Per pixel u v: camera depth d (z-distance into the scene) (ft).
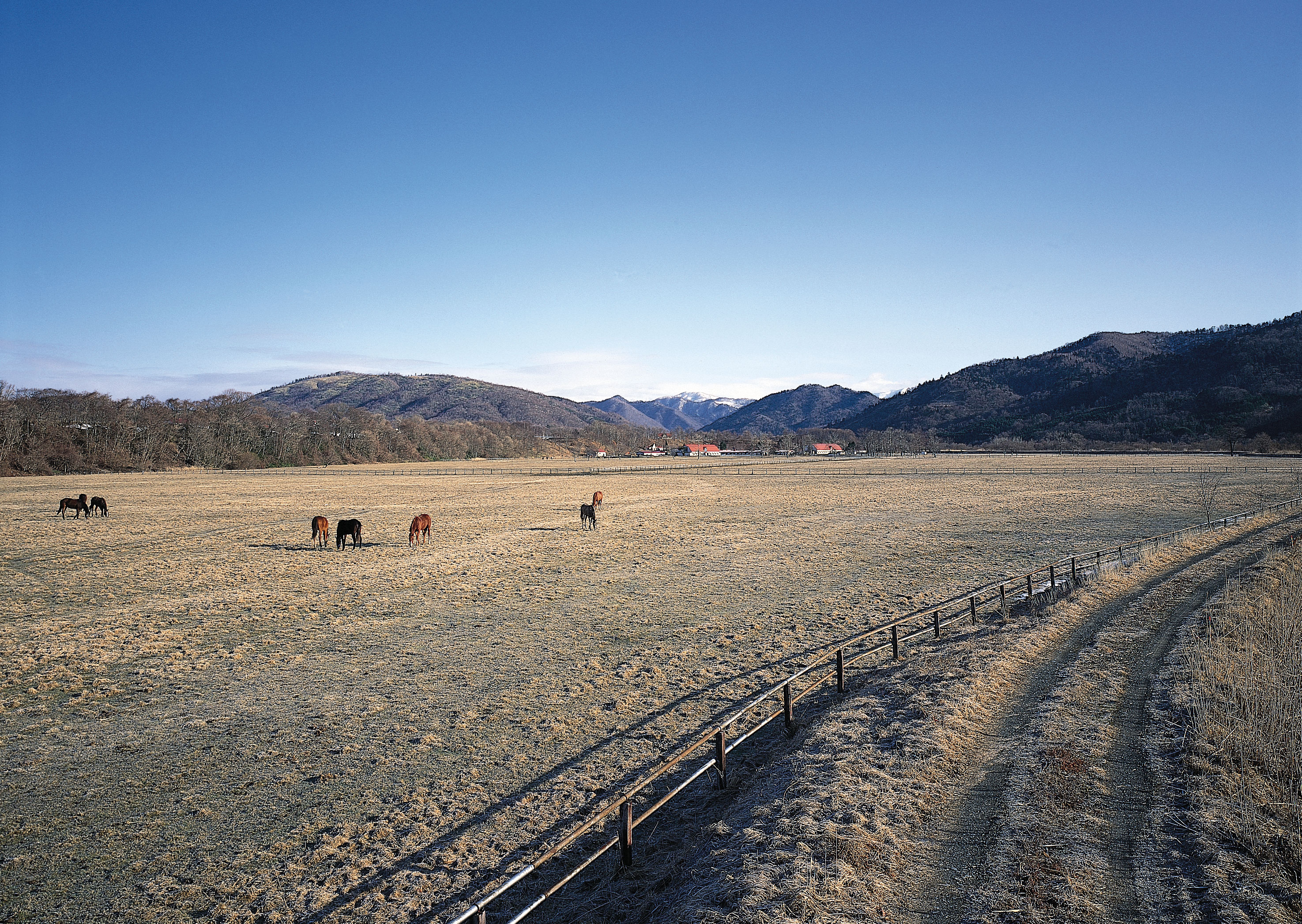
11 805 39.60
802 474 383.04
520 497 248.11
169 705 54.49
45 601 88.17
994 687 49.57
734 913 26.21
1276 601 67.82
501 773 42.78
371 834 36.24
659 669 61.82
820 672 59.41
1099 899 26.16
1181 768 35.99
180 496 257.96
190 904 30.96
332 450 576.61
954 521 161.89
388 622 78.64
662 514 188.34
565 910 29.86
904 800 34.12
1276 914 24.43
